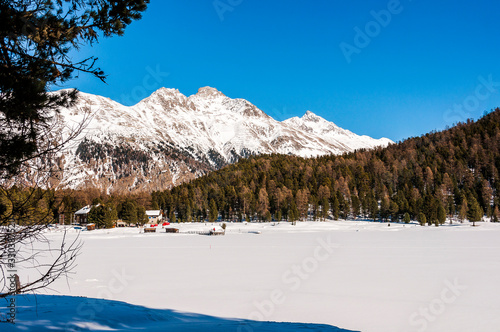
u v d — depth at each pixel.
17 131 5.12
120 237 81.62
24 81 5.04
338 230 100.19
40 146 5.14
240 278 30.75
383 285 27.52
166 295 24.30
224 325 12.96
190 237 82.50
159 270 35.19
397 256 44.25
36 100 4.92
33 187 5.12
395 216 119.94
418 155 182.00
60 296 16.97
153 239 76.94
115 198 118.56
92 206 107.06
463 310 20.59
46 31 5.58
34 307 12.36
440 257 42.75
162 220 132.50
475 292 24.98
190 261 41.75
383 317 19.20
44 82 5.16
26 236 5.16
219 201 134.50
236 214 131.62
